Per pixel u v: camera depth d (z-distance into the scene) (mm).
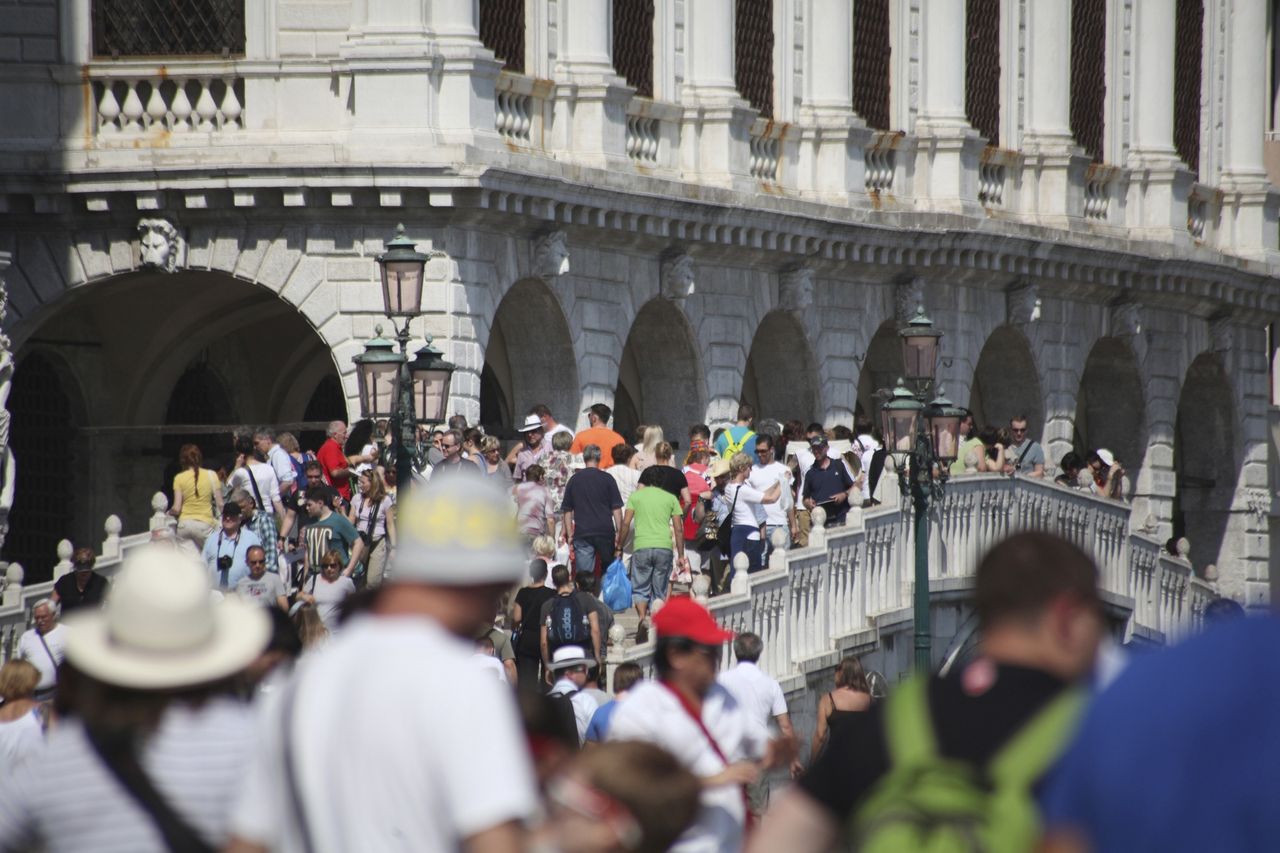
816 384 147500
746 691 70500
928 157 157375
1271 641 19203
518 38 123125
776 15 145000
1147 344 181125
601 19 127000
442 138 113688
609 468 113375
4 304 110188
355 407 114812
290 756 26781
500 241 118312
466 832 26078
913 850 24484
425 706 26375
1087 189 174875
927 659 103875
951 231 152750
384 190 112812
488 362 128750
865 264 149625
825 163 147500
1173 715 19156
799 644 107562
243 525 92875
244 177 113375
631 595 101250
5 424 104938
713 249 136000
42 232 117125
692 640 47281
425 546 27766
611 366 128875
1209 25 193125
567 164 120750
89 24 116188
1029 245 161125
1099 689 20391
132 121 115875
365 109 113812
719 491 117875
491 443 104750
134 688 30016
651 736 46781
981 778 25016
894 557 120500
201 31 115750
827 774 26391
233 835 27234
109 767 29719
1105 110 179375
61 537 130250
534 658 87188
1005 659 26469
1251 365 197250
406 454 86750
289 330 136750
